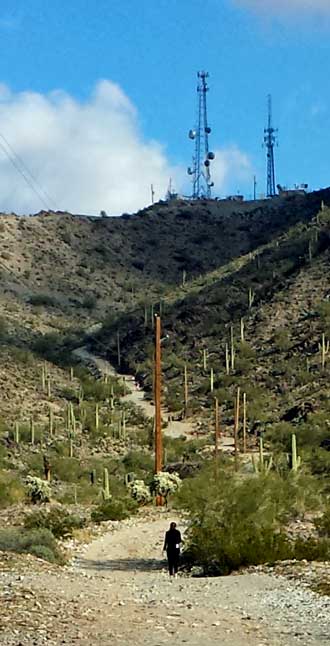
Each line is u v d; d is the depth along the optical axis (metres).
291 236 156.12
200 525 30.73
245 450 79.12
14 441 80.94
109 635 16.08
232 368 111.50
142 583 25.06
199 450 84.19
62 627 16.50
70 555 32.31
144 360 129.00
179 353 126.19
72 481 68.19
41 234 193.12
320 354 106.00
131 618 18.02
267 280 137.75
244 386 105.19
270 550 29.00
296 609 19.59
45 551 29.47
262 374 107.19
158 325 50.69
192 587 23.81
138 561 31.88
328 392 92.19
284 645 15.55
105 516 41.94
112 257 193.75
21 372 111.44
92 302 165.75
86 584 23.23
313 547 29.28
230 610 19.53
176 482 49.31
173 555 28.77
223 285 143.75
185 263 197.75
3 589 20.14
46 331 145.00
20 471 69.75
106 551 33.81
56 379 114.94
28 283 169.12
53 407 101.06
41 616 17.36
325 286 124.00
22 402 99.38
